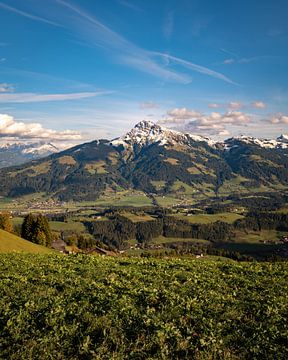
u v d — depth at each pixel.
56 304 18.45
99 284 21.98
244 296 20.17
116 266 29.50
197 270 27.91
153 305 18.58
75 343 15.11
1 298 19.89
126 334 15.49
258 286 22.53
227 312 17.38
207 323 16.19
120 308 17.75
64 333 15.70
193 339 15.03
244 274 26.55
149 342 14.69
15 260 32.66
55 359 14.09
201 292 20.69
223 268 29.14
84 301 18.86
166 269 28.09
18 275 25.03
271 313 17.38
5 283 22.84
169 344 14.64
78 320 16.81
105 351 14.32
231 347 14.40
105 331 15.56
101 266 29.23
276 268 29.09
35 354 14.34
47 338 15.31
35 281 23.48
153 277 24.67
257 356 13.80
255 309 17.91
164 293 20.16
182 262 31.86
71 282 22.70
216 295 20.09
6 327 16.33
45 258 34.50
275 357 13.70
